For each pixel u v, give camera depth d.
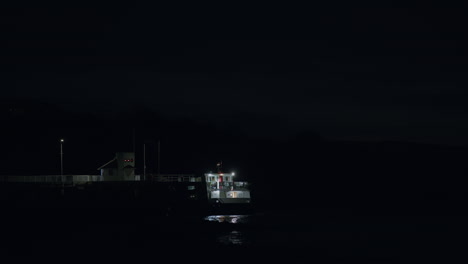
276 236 75.31
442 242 71.94
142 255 57.34
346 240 72.81
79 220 90.56
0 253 58.09
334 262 57.28
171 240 68.50
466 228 87.62
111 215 97.38
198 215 104.62
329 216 107.62
